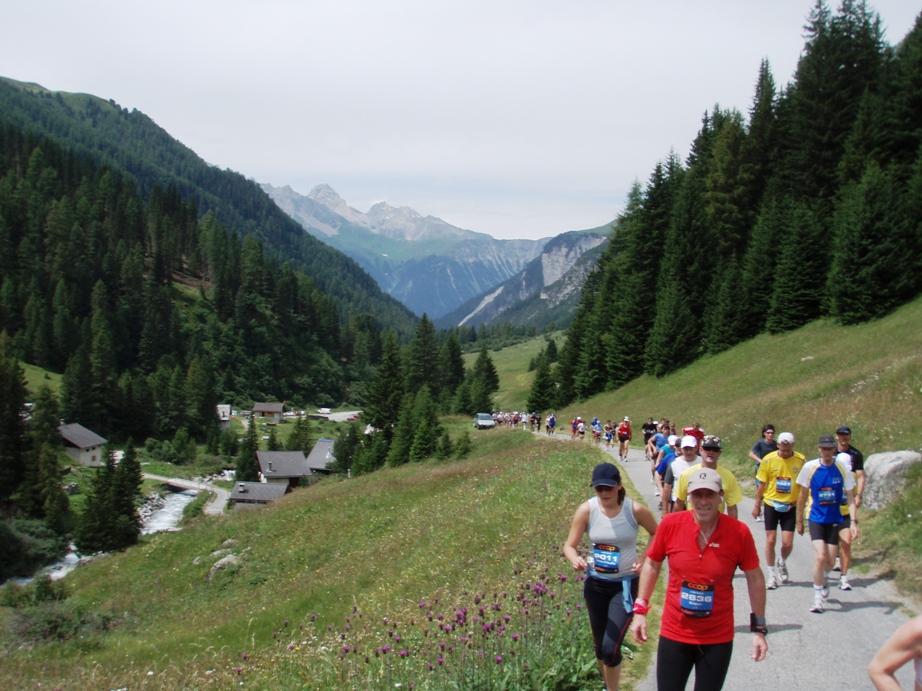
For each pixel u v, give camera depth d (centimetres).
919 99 5897
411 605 1352
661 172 7381
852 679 763
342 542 2748
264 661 1213
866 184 4766
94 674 1388
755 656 564
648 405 5631
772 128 7181
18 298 17975
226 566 2727
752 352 5412
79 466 11000
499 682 722
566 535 1483
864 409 2281
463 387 11038
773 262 5828
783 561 1131
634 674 790
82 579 2969
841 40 6469
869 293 4653
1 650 1875
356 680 870
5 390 8369
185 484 11006
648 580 594
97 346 15738
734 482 957
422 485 3291
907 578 1067
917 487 1334
